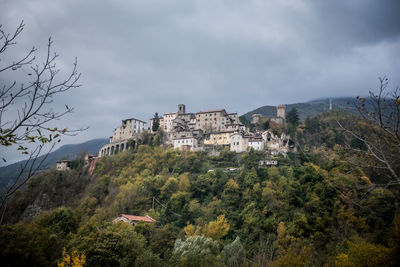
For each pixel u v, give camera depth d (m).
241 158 118.94
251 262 54.81
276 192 82.31
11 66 14.26
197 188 99.25
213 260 48.34
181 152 127.31
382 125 18.89
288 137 143.00
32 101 14.77
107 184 118.00
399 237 24.09
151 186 101.12
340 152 24.06
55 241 50.88
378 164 21.11
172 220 85.62
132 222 70.94
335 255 48.66
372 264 36.31
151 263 45.59
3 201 13.49
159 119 181.25
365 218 62.03
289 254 40.12
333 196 70.62
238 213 83.25
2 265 31.83
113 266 48.88
